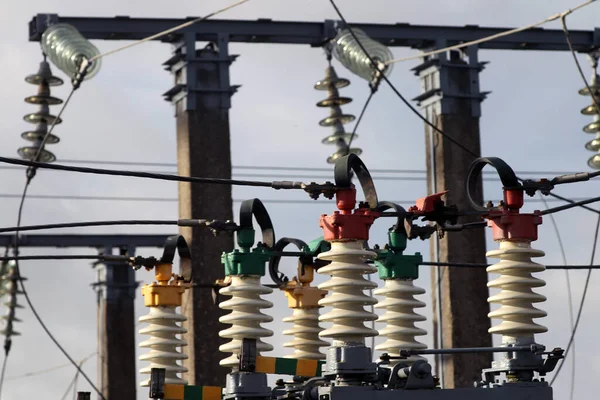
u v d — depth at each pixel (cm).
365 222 2419
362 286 2411
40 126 4897
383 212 2578
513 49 5462
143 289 3009
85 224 2791
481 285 5147
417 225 2694
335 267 2411
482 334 5109
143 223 2825
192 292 4766
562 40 5475
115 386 7481
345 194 2419
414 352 2300
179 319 2991
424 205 2617
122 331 7500
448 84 5312
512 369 2356
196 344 4728
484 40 4950
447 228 2641
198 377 4706
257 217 2769
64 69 4766
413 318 2714
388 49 5012
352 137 4803
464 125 5309
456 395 2292
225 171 4966
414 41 5347
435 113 5331
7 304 6400
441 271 5147
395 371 2316
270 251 2748
